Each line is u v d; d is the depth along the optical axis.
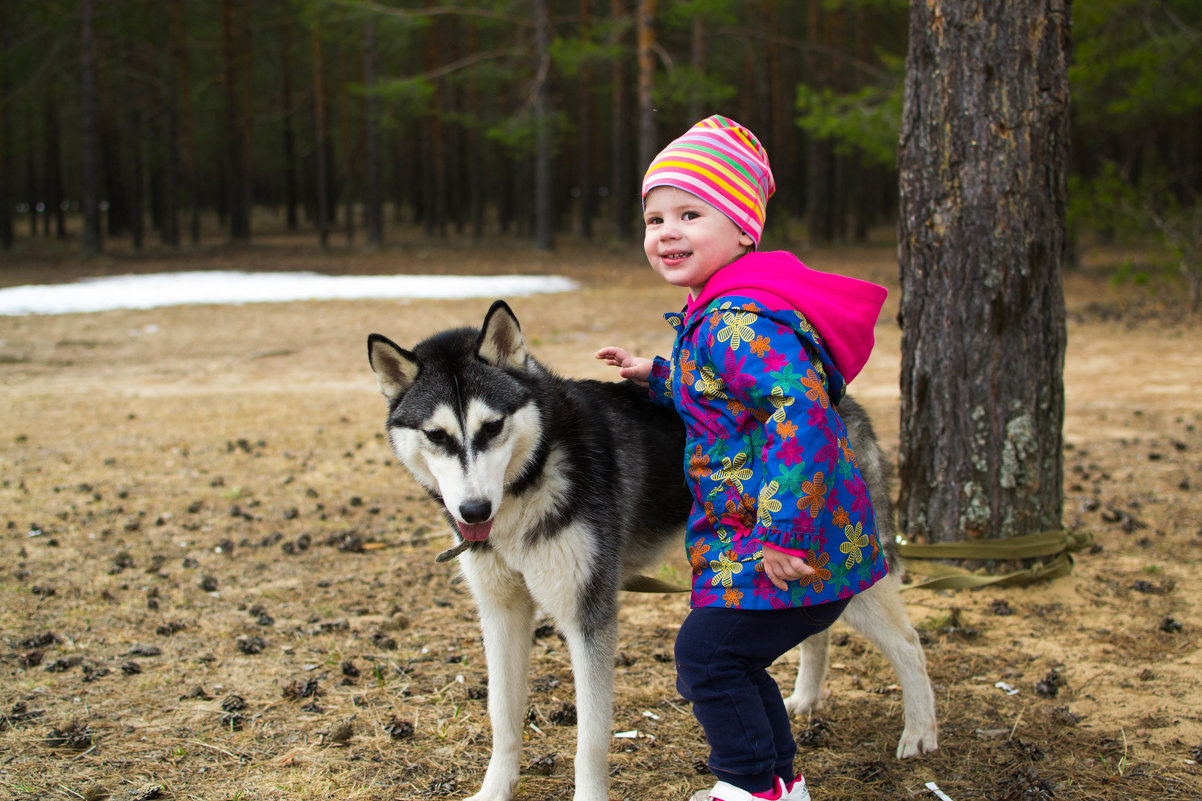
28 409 9.05
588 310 15.33
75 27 26.78
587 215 32.19
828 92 15.44
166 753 2.96
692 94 19.64
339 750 3.00
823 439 2.03
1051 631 3.91
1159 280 16.66
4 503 5.87
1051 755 2.92
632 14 23.47
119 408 9.12
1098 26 13.31
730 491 2.21
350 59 33.53
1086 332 13.11
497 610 2.71
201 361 11.86
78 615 4.11
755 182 2.40
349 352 12.41
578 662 2.59
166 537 5.27
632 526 2.82
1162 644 3.72
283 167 37.97
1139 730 3.06
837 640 3.93
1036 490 4.47
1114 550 4.86
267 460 7.10
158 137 31.20
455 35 31.22
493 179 42.62
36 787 2.73
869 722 3.22
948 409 4.50
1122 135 24.89
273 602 4.34
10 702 3.29
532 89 22.83
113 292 16.81
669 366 2.81
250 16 32.69
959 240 4.36
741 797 2.22
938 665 3.63
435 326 14.06
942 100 4.32
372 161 27.64
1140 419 8.02
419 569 4.80
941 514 4.58
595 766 2.53
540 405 2.59
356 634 3.96
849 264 22.61
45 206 34.25
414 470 2.68
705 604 2.23
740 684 2.22
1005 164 4.24
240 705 3.28
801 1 30.02
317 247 28.84
